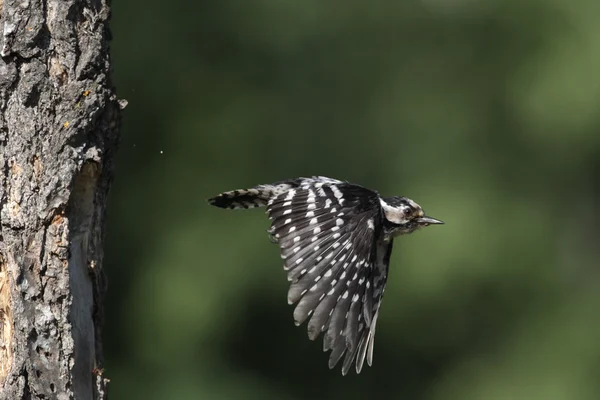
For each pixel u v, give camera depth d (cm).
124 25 1702
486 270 1677
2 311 621
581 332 1733
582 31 1781
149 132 1703
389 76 1822
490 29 1842
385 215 784
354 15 1819
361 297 685
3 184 618
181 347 1662
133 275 1667
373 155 1780
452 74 1839
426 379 1758
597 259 1811
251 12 1766
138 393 1656
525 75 1795
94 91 635
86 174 637
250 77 1758
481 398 1711
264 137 1741
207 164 1711
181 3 1733
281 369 1719
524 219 1753
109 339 1666
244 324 1686
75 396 630
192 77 1727
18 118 621
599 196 1814
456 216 1689
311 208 685
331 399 1745
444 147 1795
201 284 1641
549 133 1781
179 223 1680
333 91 1789
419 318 1706
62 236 623
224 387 1670
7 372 617
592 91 1747
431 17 1845
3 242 619
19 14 621
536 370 1717
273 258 1664
